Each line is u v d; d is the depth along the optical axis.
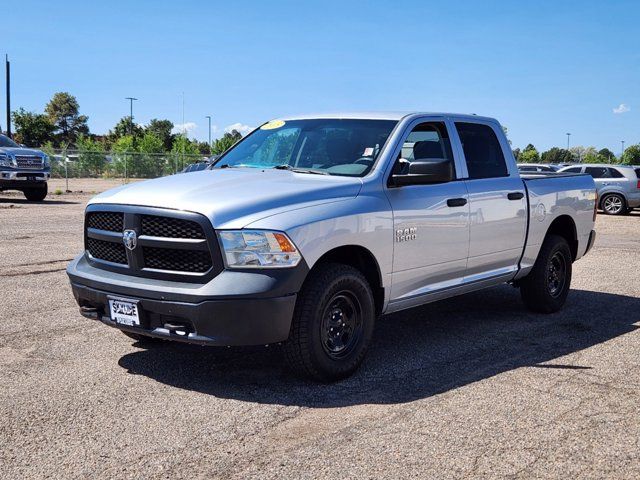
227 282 4.34
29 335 5.94
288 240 4.44
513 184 6.56
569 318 7.02
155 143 52.25
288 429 3.98
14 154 20.83
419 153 5.72
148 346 5.68
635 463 3.58
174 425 4.03
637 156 89.50
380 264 5.11
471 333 6.34
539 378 4.98
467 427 4.02
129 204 4.73
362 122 5.79
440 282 5.81
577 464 3.55
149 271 4.63
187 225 4.50
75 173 40.88
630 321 6.91
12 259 9.88
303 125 6.04
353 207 4.89
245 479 3.35
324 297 4.63
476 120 6.45
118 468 3.47
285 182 5.01
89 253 5.18
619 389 4.75
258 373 5.03
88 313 4.97
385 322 6.77
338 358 4.85
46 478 3.36
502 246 6.39
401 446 3.75
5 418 4.11
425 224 5.46
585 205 7.65
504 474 3.43
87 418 4.12
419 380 4.91
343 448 3.72
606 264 10.95
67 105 91.00
